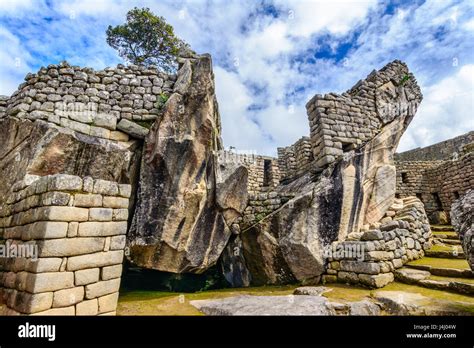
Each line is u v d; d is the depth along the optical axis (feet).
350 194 24.27
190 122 21.93
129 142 22.16
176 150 20.74
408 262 21.76
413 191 48.26
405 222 23.17
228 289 21.68
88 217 11.92
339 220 22.98
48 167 16.56
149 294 19.54
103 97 22.59
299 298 15.31
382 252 19.45
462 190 40.81
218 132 28.37
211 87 23.45
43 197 11.35
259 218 24.67
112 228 12.85
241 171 23.84
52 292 10.21
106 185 12.91
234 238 24.68
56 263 10.49
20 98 21.13
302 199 22.95
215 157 22.80
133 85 23.68
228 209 22.98
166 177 20.21
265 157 45.37
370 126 29.04
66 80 22.03
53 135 16.85
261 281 22.76
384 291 16.67
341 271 20.33
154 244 18.85
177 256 19.97
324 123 26.81
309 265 21.20
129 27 40.96
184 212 20.21
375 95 30.63
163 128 21.04
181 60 25.35
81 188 11.89
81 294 11.11
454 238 28.63
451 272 17.94
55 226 10.71
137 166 22.09
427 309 12.90
